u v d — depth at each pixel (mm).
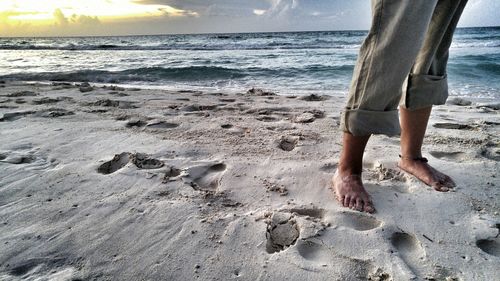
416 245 1341
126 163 2109
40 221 1474
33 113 3430
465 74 7414
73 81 7887
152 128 2881
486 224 1445
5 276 1156
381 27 1396
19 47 28203
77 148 2340
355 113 1521
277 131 2768
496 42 20875
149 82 7797
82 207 1585
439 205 1588
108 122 3061
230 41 32281
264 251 1295
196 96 4734
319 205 1604
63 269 1195
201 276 1165
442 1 1572
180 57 15133
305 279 1152
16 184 1801
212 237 1369
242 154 2232
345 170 1688
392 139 2516
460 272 1185
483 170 1941
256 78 8078
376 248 1307
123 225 1445
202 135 2656
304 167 2004
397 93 1466
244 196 1696
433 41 1626
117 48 24812
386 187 1757
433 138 2545
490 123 3027
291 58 13359
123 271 1187
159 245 1320
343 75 8070
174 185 1800
